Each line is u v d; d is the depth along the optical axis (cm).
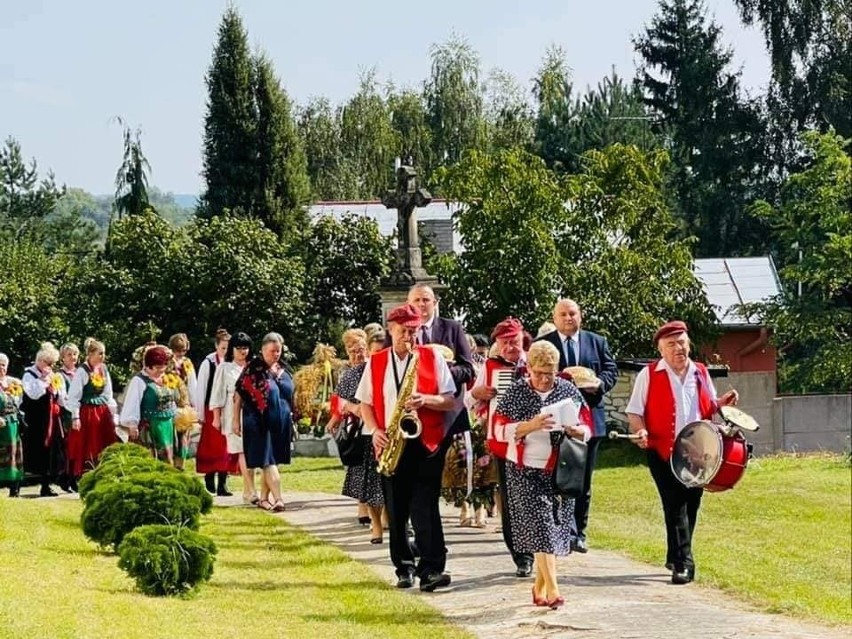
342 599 1073
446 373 1091
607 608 1032
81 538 1323
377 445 1095
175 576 1034
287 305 3500
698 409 1162
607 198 2919
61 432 1883
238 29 4928
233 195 4894
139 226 3562
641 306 2884
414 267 2481
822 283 3309
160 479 1230
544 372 1021
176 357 1862
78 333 3544
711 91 5441
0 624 826
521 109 5559
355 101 5488
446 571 1197
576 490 1015
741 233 5306
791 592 1179
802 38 5181
